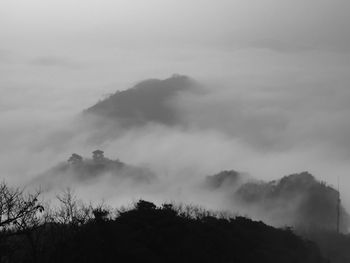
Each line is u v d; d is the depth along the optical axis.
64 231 28.23
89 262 26.00
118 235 28.53
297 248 39.22
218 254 30.92
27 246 26.53
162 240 29.81
